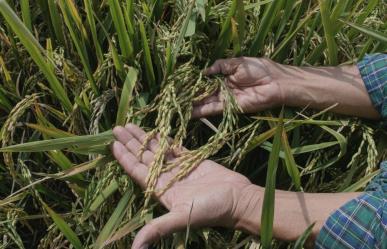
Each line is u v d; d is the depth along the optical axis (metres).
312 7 1.09
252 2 1.11
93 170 1.01
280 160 1.03
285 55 1.08
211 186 0.92
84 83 1.01
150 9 1.05
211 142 0.98
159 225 0.88
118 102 1.01
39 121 0.98
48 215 0.97
